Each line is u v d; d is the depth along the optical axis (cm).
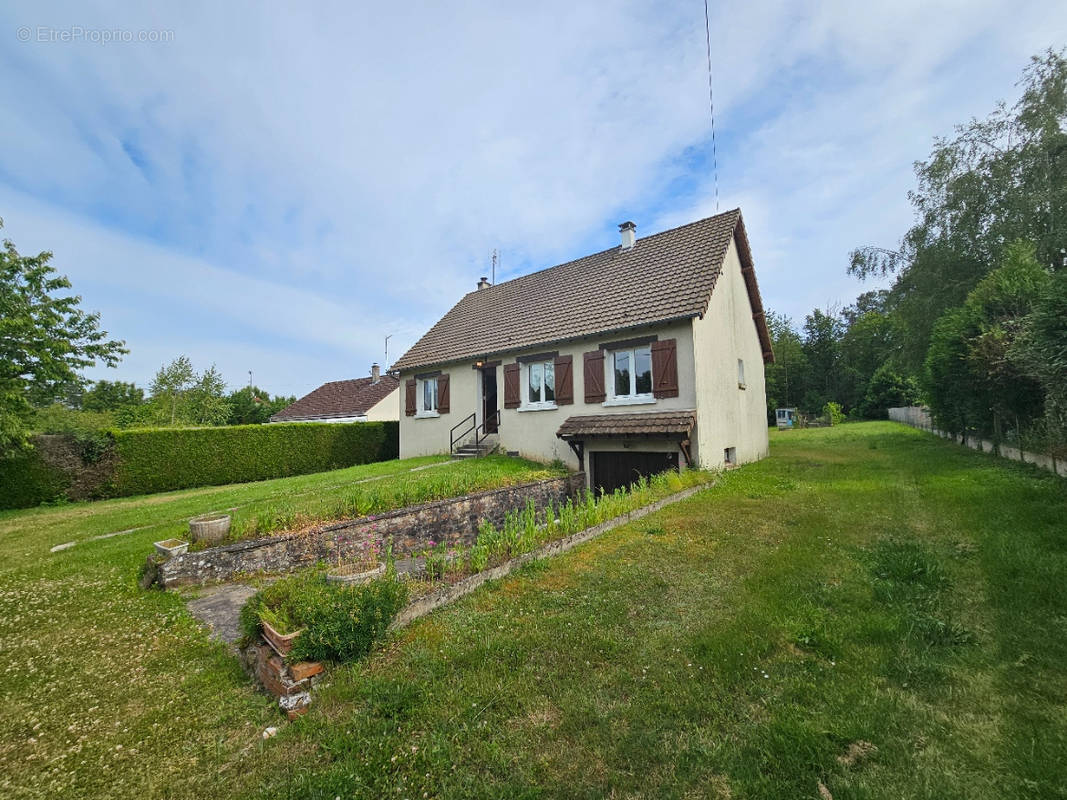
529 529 675
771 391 5422
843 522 746
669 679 351
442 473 1393
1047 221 1961
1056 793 236
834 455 1670
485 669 376
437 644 416
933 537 640
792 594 484
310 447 2152
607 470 1392
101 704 391
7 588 686
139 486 1742
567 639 416
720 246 1406
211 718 365
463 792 258
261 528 775
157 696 401
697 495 1020
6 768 317
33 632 538
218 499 1297
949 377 1515
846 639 393
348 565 593
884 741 278
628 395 1385
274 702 376
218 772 303
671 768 267
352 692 356
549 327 1578
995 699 310
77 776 307
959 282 2169
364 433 2330
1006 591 450
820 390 5706
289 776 287
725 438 1407
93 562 796
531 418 1586
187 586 666
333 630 385
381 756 289
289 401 5881
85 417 2173
